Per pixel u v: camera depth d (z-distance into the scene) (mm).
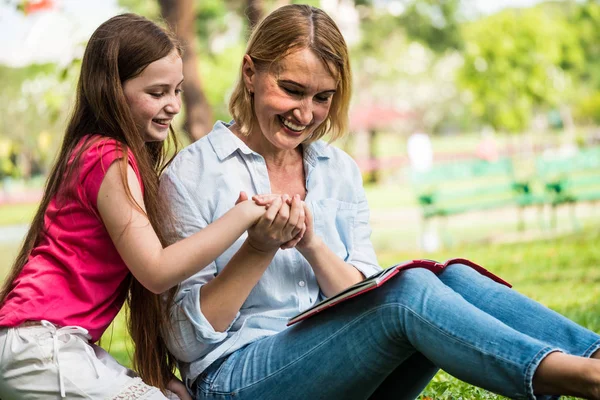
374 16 50969
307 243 4020
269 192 4223
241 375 3838
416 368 3896
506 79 35375
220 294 3822
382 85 65875
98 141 3740
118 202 3650
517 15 36000
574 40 39156
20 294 3645
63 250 3713
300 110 4023
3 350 3582
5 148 18578
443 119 77125
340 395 3711
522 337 3256
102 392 3557
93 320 3730
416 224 22438
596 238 15375
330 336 3652
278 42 3980
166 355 4125
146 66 3854
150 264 3604
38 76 40500
